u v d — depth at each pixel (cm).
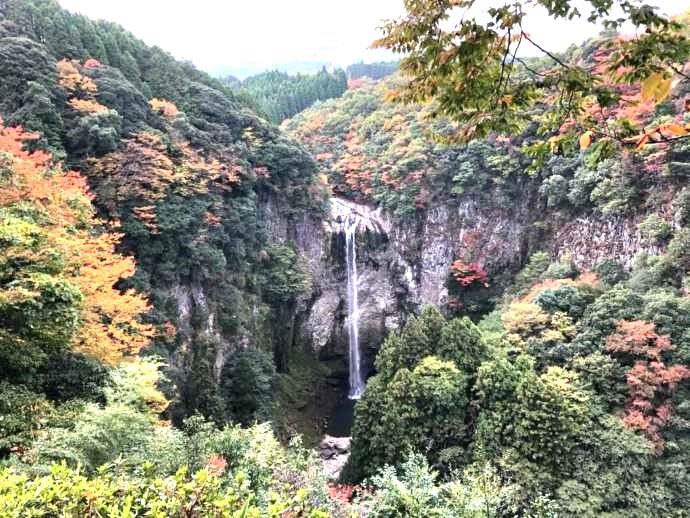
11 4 3219
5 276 1162
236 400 3048
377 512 1212
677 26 374
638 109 2625
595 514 1722
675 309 2139
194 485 524
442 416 2144
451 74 488
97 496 513
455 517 1180
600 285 2716
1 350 1199
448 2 437
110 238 1734
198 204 3089
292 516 549
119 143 2881
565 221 3631
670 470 1828
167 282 2877
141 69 3906
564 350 2281
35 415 1161
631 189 2980
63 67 2919
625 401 2028
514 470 1836
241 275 3491
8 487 528
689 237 2414
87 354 1500
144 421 1295
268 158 3916
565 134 496
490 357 2366
